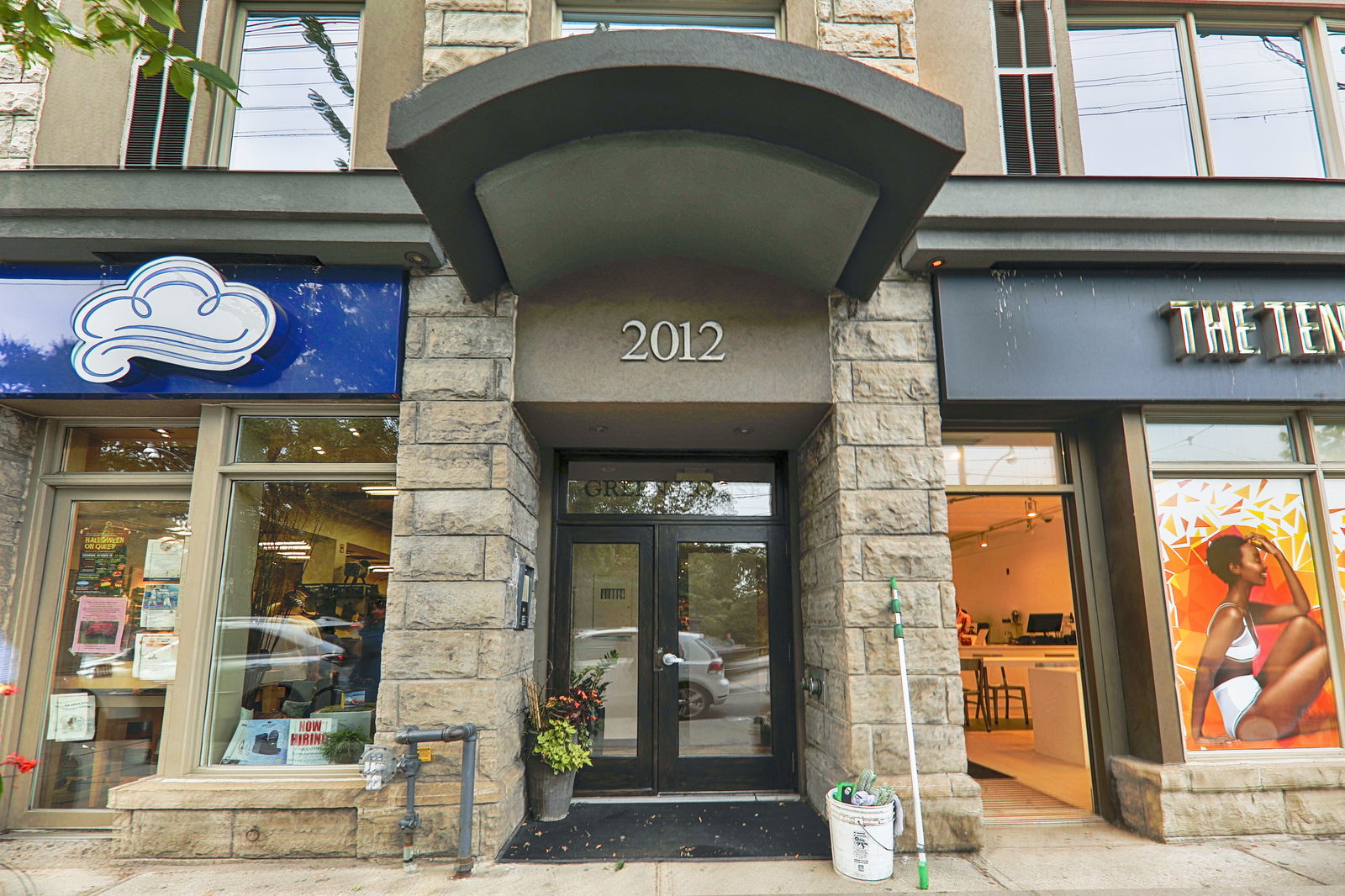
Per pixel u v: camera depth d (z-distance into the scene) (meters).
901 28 4.82
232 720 4.38
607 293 4.55
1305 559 4.67
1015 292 4.57
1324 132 5.05
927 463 4.44
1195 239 4.45
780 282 4.59
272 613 4.47
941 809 4.09
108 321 4.20
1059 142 4.83
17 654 4.52
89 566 4.68
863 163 3.61
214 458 4.47
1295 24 5.20
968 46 4.90
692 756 5.22
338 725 4.37
